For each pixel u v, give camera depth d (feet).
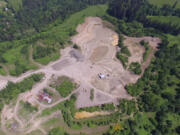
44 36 404.77
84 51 366.63
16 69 329.52
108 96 280.92
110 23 454.40
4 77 320.70
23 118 258.78
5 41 415.23
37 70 328.29
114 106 266.36
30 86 296.51
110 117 252.21
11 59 355.77
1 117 261.44
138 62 337.31
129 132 233.96
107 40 397.39
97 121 247.70
